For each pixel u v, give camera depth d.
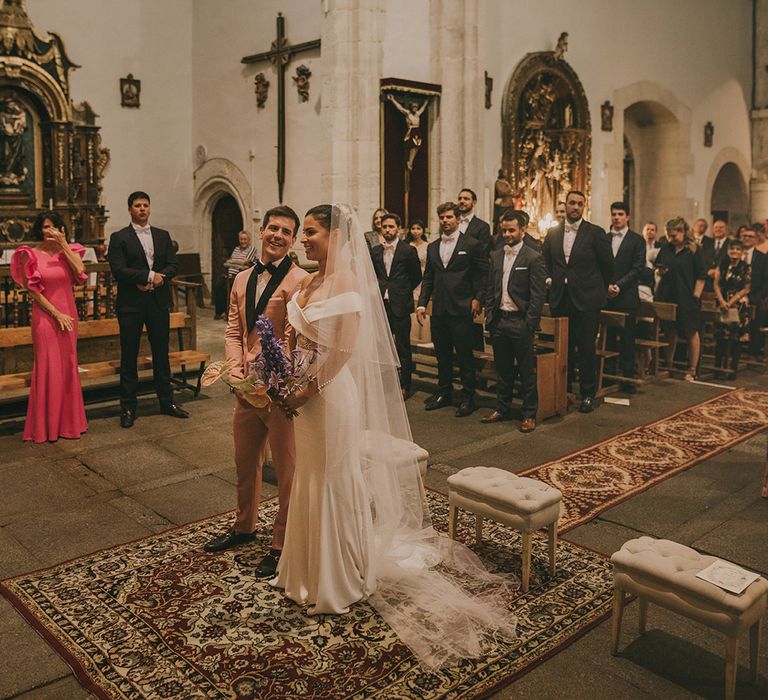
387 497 3.82
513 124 12.99
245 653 3.24
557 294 7.27
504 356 6.80
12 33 12.02
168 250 6.79
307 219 3.56
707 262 10.46
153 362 6.88
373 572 3.67
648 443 6.23
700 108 17.55
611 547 4.31
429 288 7.30
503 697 2.99
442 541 4.17
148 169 13.89
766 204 19.50
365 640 3.33
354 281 3.49
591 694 3.02
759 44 19.11
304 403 3.47
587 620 3.53
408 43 10.66
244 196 13.38
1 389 6.45
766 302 9.52
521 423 6.65
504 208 11.05
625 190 17.61
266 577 3.89
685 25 16.81
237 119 13.35
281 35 12.24
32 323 6.15
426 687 3.02
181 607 3.60
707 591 2.96
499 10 12.72
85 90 13.08
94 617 3.52
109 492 5.12
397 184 10.77
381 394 3.81
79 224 13.02
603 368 8.45
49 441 6.18
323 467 3.51
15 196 12.49
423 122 11.04
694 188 17.67
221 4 13.38
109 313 7.75
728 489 5.21
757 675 3.10
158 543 4.30
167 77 13.92
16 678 3.08
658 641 3.40
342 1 10.05
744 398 7.81
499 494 3.82
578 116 14.08
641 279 8.56
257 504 4.27
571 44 14.10
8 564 4.09
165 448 6.04
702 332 8.94
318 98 11.71
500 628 3.41
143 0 13.53
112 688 3.00
